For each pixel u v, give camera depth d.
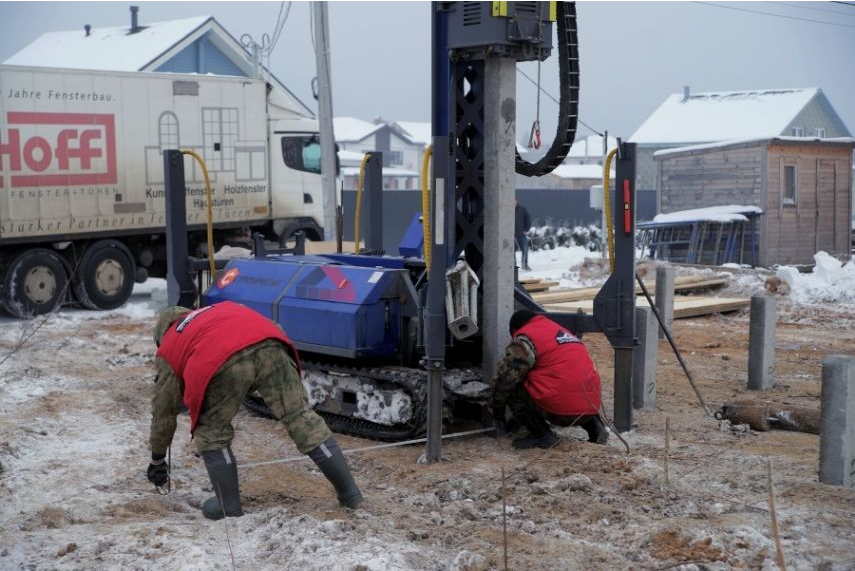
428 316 7.11
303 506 6.11
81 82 16.72
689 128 54.25
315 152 20.17
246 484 6.78
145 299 19.36
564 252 30.91
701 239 25.88
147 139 17.62
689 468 6.88
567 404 7.29
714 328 15.20
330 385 8.38
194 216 18.34
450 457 7.35
